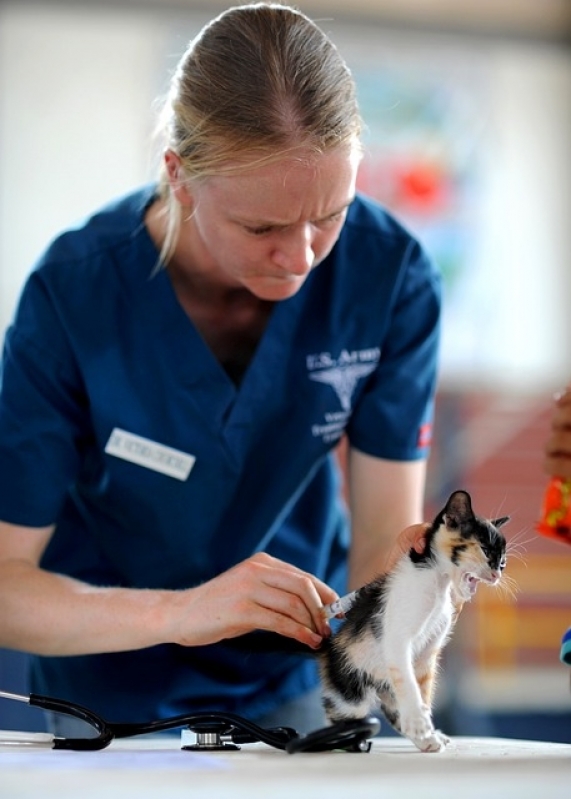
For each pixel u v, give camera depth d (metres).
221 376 2.18
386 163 5.73
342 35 5.71
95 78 5.52
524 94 5.89
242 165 1.70
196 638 1.78
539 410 4.75
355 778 1.13
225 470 2.18
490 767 1.23
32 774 1.17
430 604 1.54
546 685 4.11
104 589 1.95
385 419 2.27
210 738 1.56
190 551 2.22
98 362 2.13
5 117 5.45
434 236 5.78
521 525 3.53
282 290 1.87
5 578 1.99
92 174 5.51
